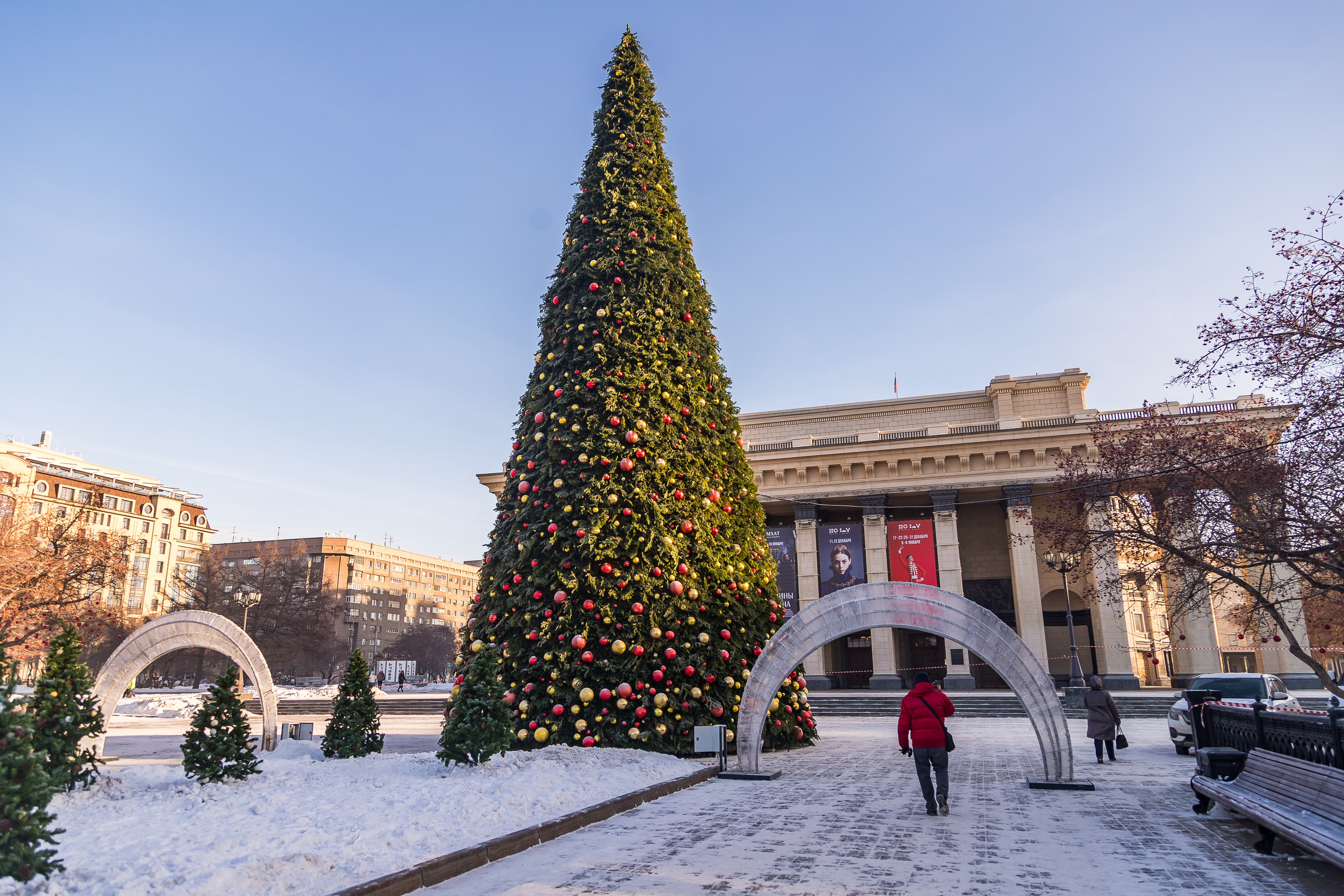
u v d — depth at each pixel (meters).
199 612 15.41
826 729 23.19
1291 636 11.36
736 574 16.33
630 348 16.28
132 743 20.48
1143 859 7.23
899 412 44.50
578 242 17.48
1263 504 11.59
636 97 18.91
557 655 14.45
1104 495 13.88
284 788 10.20
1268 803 7.47
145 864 6.12
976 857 7.34
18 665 5.91
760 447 42.31
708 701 14.60
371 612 131.38
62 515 45.72
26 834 5.33
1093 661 38.69
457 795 9.38
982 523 42.66
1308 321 9.99
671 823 9.07
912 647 42.47
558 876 6.80
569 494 15.34
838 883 6.50
